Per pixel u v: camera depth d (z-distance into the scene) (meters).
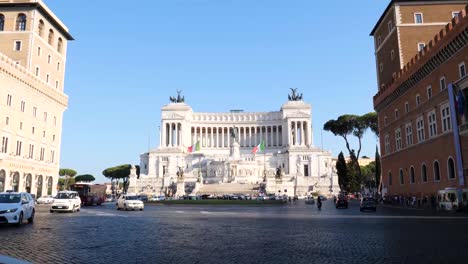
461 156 47.06
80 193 72.62
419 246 17.66
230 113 185.75
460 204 45.56
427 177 58.34
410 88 64.88
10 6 84.69
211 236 21.94
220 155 165.75
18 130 77.81
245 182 135.38
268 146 181.75
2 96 72.31
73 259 14.34
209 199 91.38
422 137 60.28
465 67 46.50
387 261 14.01
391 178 76.69
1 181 72.38
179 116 173.50
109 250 16.53
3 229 24.30
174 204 77.69
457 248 16.97
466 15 44.28
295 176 137.50
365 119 120.94
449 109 50.44
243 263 13.73
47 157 90.88
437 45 52.16
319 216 40.47
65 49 102.69
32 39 84.38
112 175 199.75
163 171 157.62
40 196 87.25
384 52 81.50
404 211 49.34
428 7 73.06
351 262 13.88
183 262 13.93
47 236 20.97
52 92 92.31
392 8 75.38
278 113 182.38
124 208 55.72
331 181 134.88
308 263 13.72
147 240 19.94
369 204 52.12
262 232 24.17
